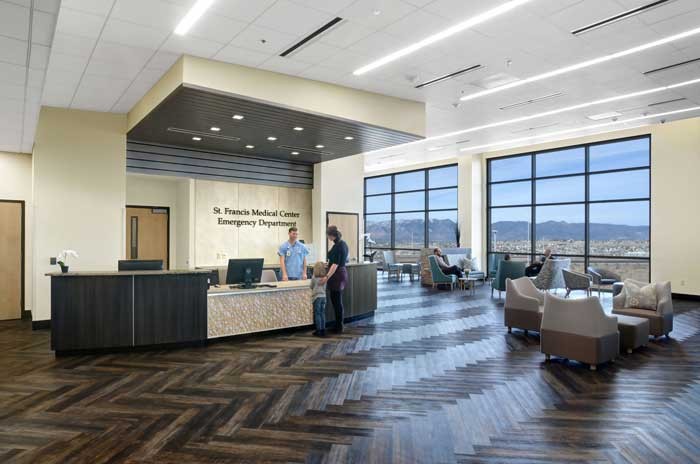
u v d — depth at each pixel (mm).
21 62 3967
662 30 5375
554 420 3672
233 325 6391
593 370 5055
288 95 6586
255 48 5609
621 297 7176
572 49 5891
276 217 11125
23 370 5012
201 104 6418
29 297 8562
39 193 7605
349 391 4340
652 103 8445
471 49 5832
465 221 14805
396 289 12453
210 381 4629
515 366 5203
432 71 6602
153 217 10219
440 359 5473
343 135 8219
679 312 8969
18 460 2992
